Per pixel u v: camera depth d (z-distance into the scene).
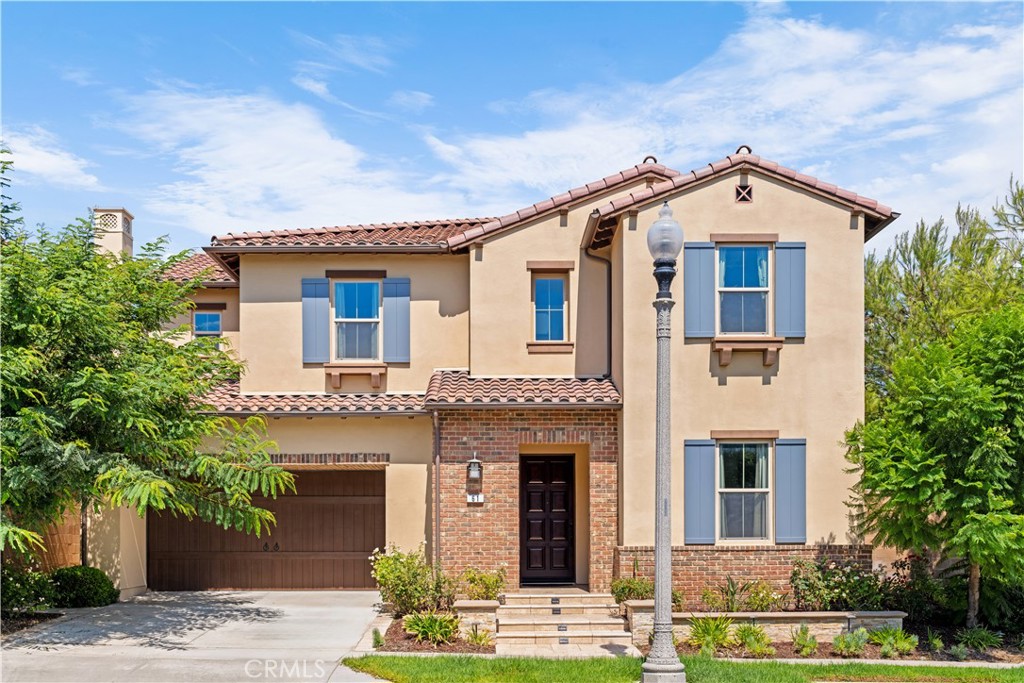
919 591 15.30
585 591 16.47
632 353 15.88
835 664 12.97
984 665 13.11
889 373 22.09
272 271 18.53
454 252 18.27
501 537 16.38
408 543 17.64
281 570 18.52
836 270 16.02
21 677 11.59
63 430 13.73
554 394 16.28
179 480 15.02
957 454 13.62
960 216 22.00
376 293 18.61
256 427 17.69
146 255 16.16
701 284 15.89
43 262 13.92
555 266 17.80
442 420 16.55
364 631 14.54
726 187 16.03
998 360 13.87
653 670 11.11
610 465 16.34
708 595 15.12
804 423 15.82
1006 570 13.30
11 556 16.31
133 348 14.97
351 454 17.78
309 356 18.23
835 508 15.71
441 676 11.86
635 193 16.88
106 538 17.41
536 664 12.57
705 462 15.70
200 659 12.60
